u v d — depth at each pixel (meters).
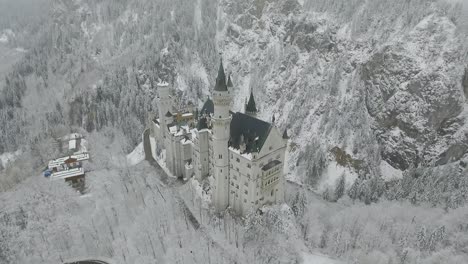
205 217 83.56
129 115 152.75
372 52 130.62
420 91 113.62
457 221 83.75
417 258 71.50
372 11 142.50
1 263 70.56
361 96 128.38
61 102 181.00
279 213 78.62
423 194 95.56
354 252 73.94
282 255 70.19
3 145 158.38
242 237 75.69
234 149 78.00
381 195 103.69
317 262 69.44
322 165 117.69
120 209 87.12
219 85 70.62
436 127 112.50
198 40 189.88
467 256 73.50
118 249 74.81
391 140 118.94
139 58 176.50
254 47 179.62
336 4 155.12
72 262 73.44
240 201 82.38
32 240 76.50
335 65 140.50
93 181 103.06
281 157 82.56
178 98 160.88
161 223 80.31
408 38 122.56
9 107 183.25
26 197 93.31
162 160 113.88
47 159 130.38
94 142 143.50
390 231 82.44
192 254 71.00
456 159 113.25
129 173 105.06
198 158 92.56
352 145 118.69
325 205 99.88
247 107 89.19
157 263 70.44
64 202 89.88
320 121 130.50
